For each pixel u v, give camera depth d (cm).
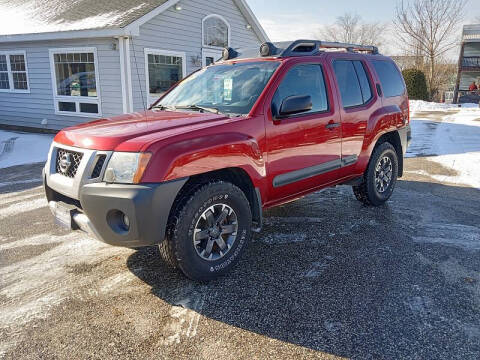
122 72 1061
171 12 1168
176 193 273
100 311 275
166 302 287
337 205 511
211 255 313
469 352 232
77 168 289
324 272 329
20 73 1284
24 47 1237
